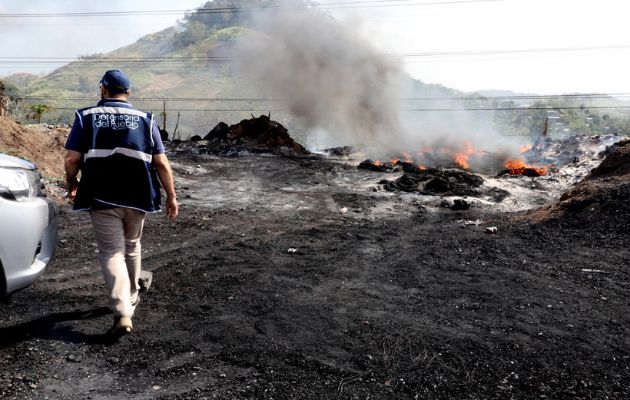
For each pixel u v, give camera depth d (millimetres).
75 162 3193
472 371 2764
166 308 3732
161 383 2609
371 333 3270
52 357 2846
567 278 4602
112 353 2941
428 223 9023
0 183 2926
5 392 2455
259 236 7160
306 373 2721
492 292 4176
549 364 2842
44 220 3209
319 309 3729
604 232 6344
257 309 3699
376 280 4570
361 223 9164
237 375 2695
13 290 2975
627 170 8633
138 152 3254
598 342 3141
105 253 3271
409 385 2611
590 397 2496
